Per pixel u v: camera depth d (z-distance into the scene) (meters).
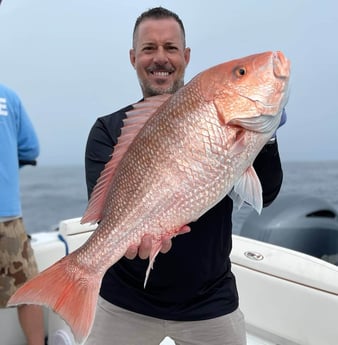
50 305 1.62
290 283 2.72
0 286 3.05
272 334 2.93
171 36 2.25
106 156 2.14
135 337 2.20
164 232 1.60
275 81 1.50
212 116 1.53
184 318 2.12
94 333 2.25
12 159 3.11
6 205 3.03
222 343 2.15
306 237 3.81
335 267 2.62
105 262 1.65
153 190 1.60
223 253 2.18
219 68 1.55
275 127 1.55
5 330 3.28
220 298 2.15
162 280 2.10
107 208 1.68
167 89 2.30
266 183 2.01
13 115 3.17
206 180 1.55
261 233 3.87
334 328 2.52
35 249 3.38
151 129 1.62
